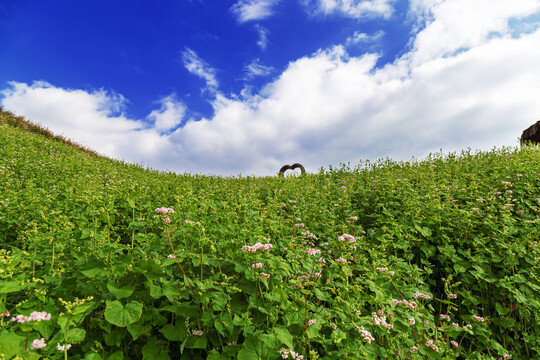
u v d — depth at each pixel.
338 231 6.21
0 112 19.61
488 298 4.92
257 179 16.75
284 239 5.01
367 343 3.23
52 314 2.59
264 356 2.71
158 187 9.64
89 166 13.70
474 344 4.25
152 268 3.02
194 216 5.18
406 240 5.42
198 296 3.11
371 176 12.04
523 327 4.54
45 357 2.36
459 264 5.06
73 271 3.81
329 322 3.36
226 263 3.96
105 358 2.79
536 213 7.09
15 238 5.57
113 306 2.69
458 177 9.94
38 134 19.44
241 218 5.98
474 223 6.08
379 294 3.55
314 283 3.46
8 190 7.24
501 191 8.16
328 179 11.97
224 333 2.95
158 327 3.43
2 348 2.03
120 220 6.12
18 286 2.55
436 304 5.06
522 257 5.09
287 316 3.04
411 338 3.58
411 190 7.96
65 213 5.92
